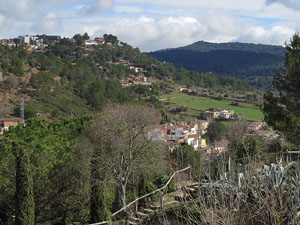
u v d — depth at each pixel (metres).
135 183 17.22
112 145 18.06
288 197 3.54
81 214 13.41
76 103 57.56
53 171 12.90
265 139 12.05
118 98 62.50
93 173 15.45
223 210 3.18
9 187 11.93
